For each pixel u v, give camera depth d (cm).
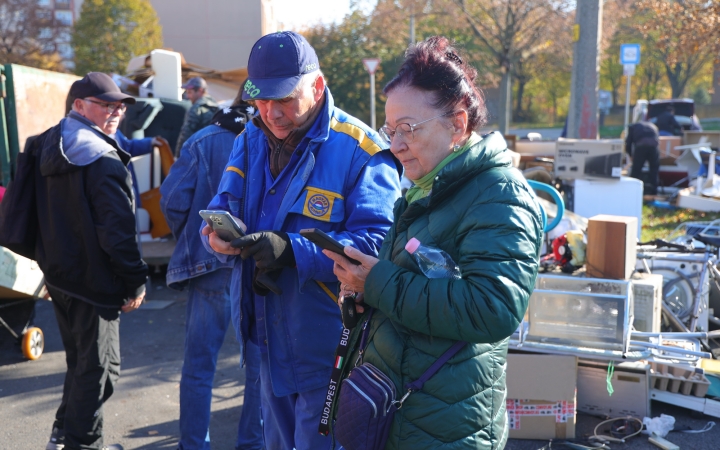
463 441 171
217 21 3403
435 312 163
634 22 2947
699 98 4853
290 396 254
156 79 899
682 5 1505
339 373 197
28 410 405
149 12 2438
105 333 310
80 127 305
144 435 372
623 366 368
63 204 299
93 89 312
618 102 4966
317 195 237
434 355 171
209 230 232
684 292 470
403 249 181
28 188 309
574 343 351
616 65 4278
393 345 175
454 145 179
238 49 3444
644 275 396
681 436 354
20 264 449
